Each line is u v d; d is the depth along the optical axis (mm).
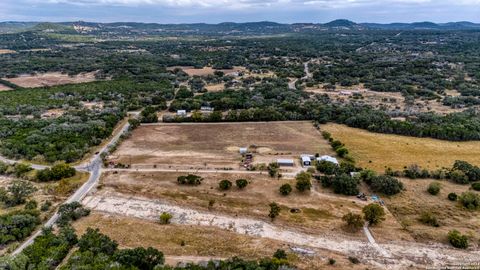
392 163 101125
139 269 54312
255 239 66875
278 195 84000
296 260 59938
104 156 105625
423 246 65375
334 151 111062
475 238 67562
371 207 71562
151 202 81250
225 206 79250
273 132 130375
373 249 64312
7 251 61656
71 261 53844
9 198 79375
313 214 75875
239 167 99625
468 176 90312
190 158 106500
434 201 80875
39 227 69750
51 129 123688
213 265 54156
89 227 69062
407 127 125062
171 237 67062
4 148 107812
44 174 90938
